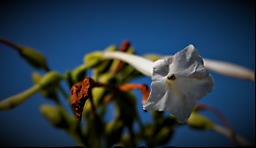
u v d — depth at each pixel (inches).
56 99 13.6
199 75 10.5
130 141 13.6
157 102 10.4
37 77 13.9
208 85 10.7
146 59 12.2
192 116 14.3
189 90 10.7
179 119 10.6
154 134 13.4
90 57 13.6
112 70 13.7
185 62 10.4
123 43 13.9
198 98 10.7
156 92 10.4
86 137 13.1
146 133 13.5
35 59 14.0
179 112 10.6
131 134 13.3
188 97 10.7
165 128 13.4
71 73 13.3
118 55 13.0
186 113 10.6
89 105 13.1
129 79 13.7
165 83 10.5
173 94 10.6
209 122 14.4
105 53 13.5
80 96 11.5
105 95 13.1
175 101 10.6
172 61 10.4
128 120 13.2
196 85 10.7
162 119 13.5
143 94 12.2
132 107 13.2
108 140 13.1
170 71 10.4
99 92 13.1
